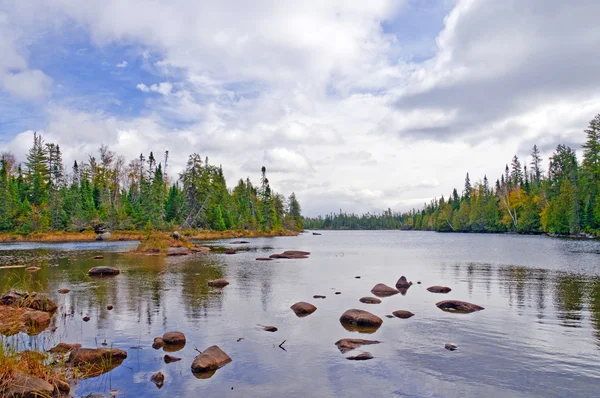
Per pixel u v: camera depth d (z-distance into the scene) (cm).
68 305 1489
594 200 6381
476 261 3178
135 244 5603
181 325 1201
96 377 792
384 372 815
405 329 1148
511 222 9444
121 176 10294
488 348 972
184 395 707
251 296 1680
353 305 1499
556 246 4669
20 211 6850
